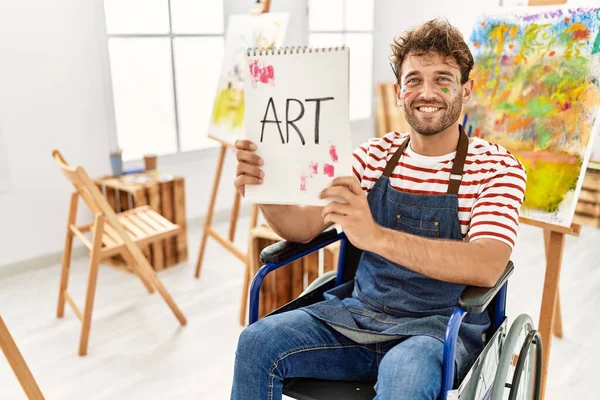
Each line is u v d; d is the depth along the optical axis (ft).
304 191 4.06
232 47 8.68
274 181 4.13
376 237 3.89
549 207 5.68
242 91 8.29
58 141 10.19
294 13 13.35
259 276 4.50
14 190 9.78
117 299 8.89
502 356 4.14
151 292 9.00
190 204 12.15
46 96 9.93
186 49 11.55
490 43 6.44
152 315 8.34
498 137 6.23
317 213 4.83
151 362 7.13
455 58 4.23
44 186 10.14
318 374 4.30
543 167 5.82
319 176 4.00
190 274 9.84
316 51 3.85
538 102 5.96
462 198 4.33
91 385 6.66
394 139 4.86
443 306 4.32
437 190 4.43
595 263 10.07
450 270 3.83
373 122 16.17
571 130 5.69
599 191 6.70
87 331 7.29
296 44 13.62
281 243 4.69
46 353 7.36
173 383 6.69
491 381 4.53
